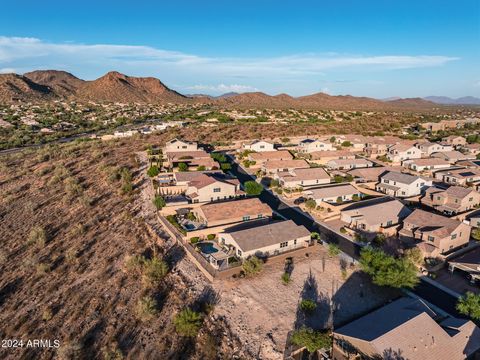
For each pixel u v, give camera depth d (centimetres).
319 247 4997
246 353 3238
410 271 3906
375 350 2844
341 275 4344
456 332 3133
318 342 3123
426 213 5400
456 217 5809
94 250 5234
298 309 3747
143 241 5281
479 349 3056
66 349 3384
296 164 8575
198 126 14738
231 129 13850
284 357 3148
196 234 5050
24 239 5750
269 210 5744
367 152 10706
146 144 11075
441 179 8206
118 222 5959
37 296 4344
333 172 8288
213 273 4250
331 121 16825
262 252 4603
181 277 4381
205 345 3350
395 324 3122
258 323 3572
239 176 8338
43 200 7088
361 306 3800
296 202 6662
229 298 3934
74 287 4431
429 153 10481
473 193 6166
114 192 7131
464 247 4953
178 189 6819
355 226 5697
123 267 4694
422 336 3005
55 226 6078
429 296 3984
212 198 6369
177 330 3516
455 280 4297
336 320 3584
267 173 8338
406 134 13775
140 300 3928
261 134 13125
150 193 6862
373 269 4081
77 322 3831
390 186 7262
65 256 5141
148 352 3341
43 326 3838
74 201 6900
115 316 3856
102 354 3378
